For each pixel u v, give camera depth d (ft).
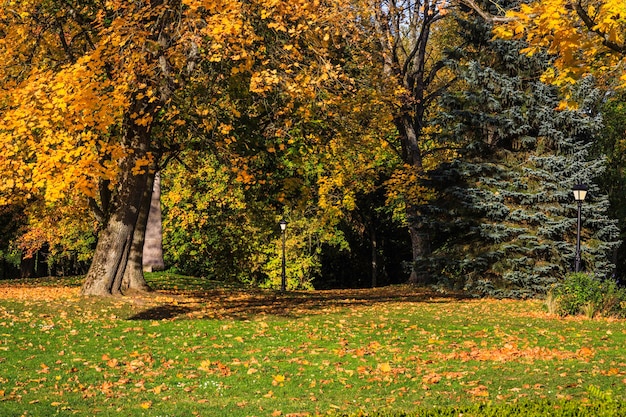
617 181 128.67
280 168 75.25
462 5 89.81
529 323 57.00
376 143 88.07
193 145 70.90
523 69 85.76
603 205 83.35
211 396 32.19
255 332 50.83
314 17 54.85
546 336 49.06
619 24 35.35
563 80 37.35
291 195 77.00
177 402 31.01
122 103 51.11
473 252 84.12
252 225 127.95
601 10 33.86
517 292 81.87
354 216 149.07
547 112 83.20
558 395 29.81
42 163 50.16
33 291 75.25
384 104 87.92
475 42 88.94
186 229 125.80
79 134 52.80
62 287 84.48
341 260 152.15
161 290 81.30
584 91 82.23
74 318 54.70
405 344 45.68
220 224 126.62
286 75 56.70
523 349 42.88
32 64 59.88
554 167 83.66
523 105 85.25
